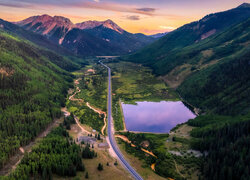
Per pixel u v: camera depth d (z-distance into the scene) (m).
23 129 138.38
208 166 106.38
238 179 95.50
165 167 117.50
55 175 95.75
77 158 108.06
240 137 122.50
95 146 140.38
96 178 98.56
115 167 114.69
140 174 111.00
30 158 102.00
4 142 118.00
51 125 164.75
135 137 163.25
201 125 173.62
